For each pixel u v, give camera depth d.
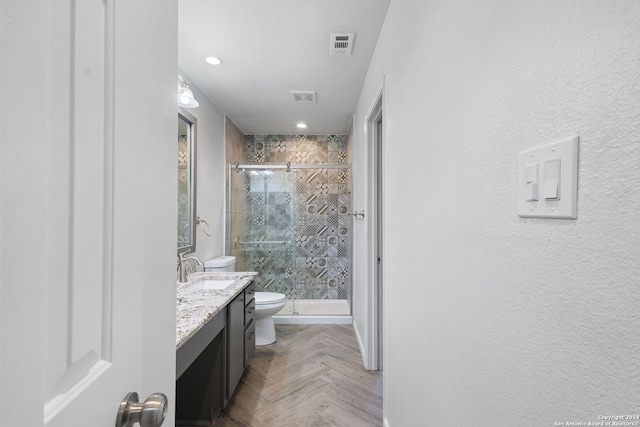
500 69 0.63
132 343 0.53
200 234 2.66
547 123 0.49
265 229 3.62
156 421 0.50
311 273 4.22
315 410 1.94
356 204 3.20
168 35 0.76
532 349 0.52
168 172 0.77
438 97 0.96
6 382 0.29
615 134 0.38
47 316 0.34
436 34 0.98
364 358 2.55
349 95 2.88
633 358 0.35
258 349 2.84
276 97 2.89
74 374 0.39
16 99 0.30
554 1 0.48
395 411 1.52
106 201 0.46
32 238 0.31
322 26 1.82
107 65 0.46
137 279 0.55
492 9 0.66
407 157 1.31
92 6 0.42
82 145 0.40
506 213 0.60
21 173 0.30
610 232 0.38
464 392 0.78
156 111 0.70
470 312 0.75
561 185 0.46
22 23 0.30
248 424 1.81
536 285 0.52
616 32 0.38
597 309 0.40
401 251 1.40
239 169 3.51
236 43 2.01
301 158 4.25
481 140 0.70
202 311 1.52
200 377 1.83
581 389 0.42
